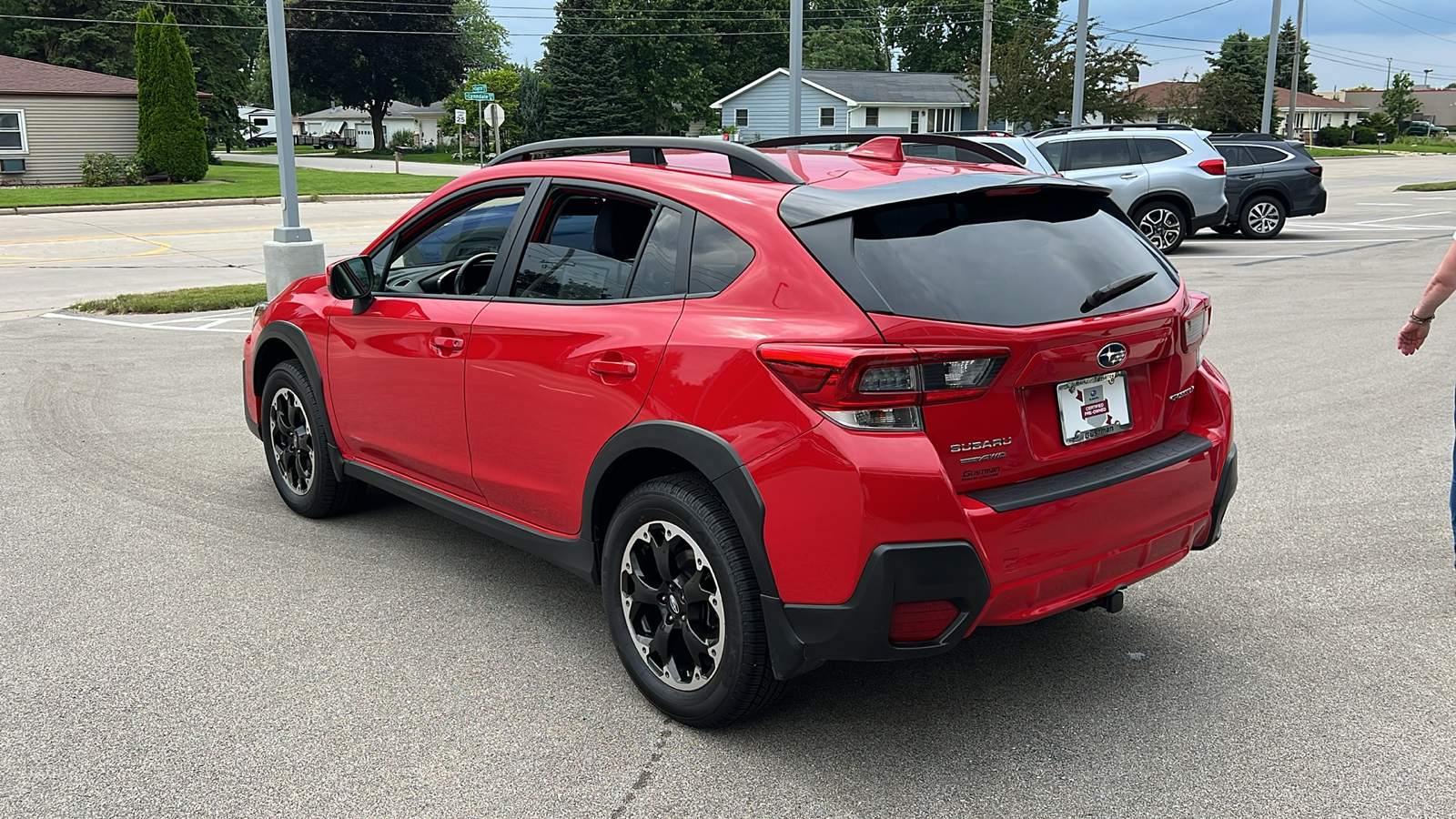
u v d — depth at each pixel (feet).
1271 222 62.03
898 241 9.63
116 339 32.50
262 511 17.31
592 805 9.43
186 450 20.57
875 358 8.83
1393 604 13.60
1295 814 9.25
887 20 288.30
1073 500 9.70
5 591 14.03
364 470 15.30
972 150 13.12
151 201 92.63
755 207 10.25
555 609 13.66
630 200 11.50
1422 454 20.03
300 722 10.82
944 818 9.23
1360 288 40.78
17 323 35.78
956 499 9.00
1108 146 54.03
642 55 244.22
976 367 9.13
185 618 13.28
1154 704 11.16
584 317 11.34
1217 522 11.55
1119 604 11.07
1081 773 9.91
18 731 10.61
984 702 11.25
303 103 337.52
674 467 11.15
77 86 118.01
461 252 13.66
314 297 16.21
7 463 19.70
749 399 9.52
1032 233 10.40
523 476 12.28
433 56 242.78
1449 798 9.45
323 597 13.96
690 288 10.52
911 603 9.07
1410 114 410.31
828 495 9.03
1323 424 22.21
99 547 15.62
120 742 10.42
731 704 10.19
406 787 9.68
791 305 9.53
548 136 223.30
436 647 12.55
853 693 11.46
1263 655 12.26
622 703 11.27
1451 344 30.22
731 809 9.37
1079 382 10.09
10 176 113.60
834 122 201.87
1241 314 35.42
